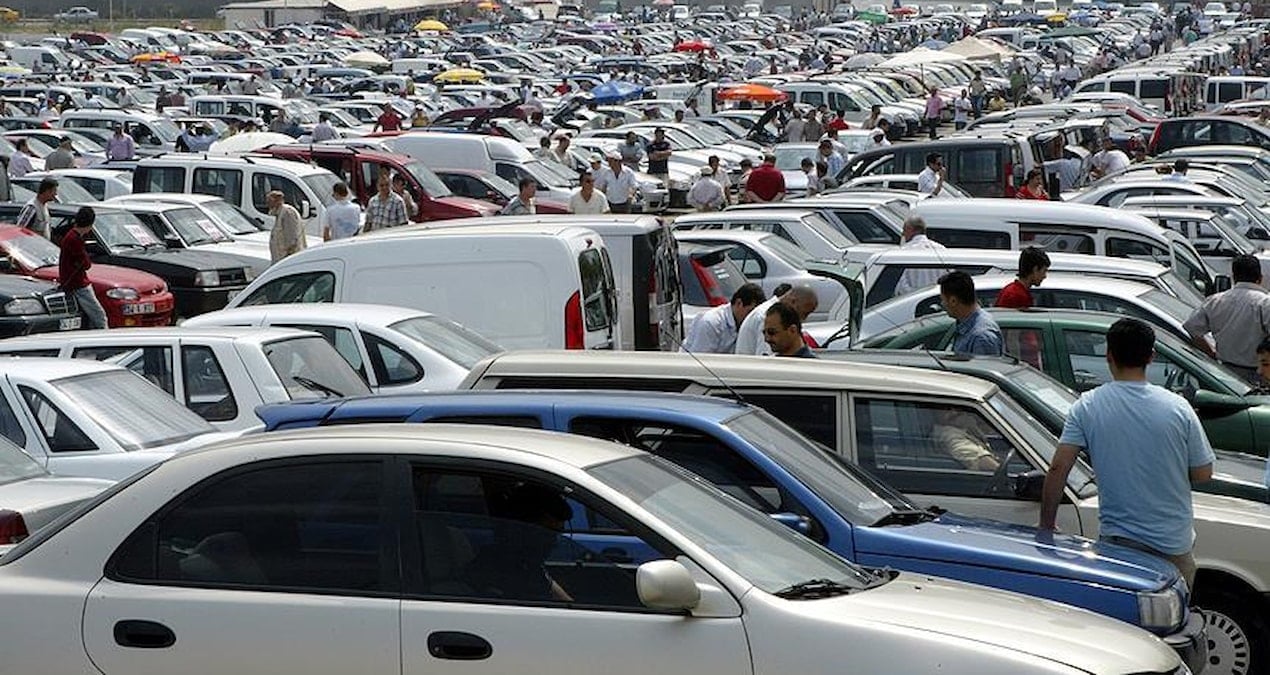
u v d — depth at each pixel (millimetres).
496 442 15773
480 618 14922
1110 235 48062
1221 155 88375
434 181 76625
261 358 31281
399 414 20312
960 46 193750
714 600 14719
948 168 75938
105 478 27172
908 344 32594
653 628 14648
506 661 14797
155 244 62156
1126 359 20859
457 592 15102
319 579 15367
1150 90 139000
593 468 15664
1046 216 48281
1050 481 20844
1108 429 20703
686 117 132625
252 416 30922
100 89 162250
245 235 65562
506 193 81875
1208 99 141125
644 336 39594
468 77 184000
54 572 15812
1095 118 110250
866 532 19188
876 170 77625
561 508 15297
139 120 118062
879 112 129625
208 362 31328
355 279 38094
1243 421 30406
